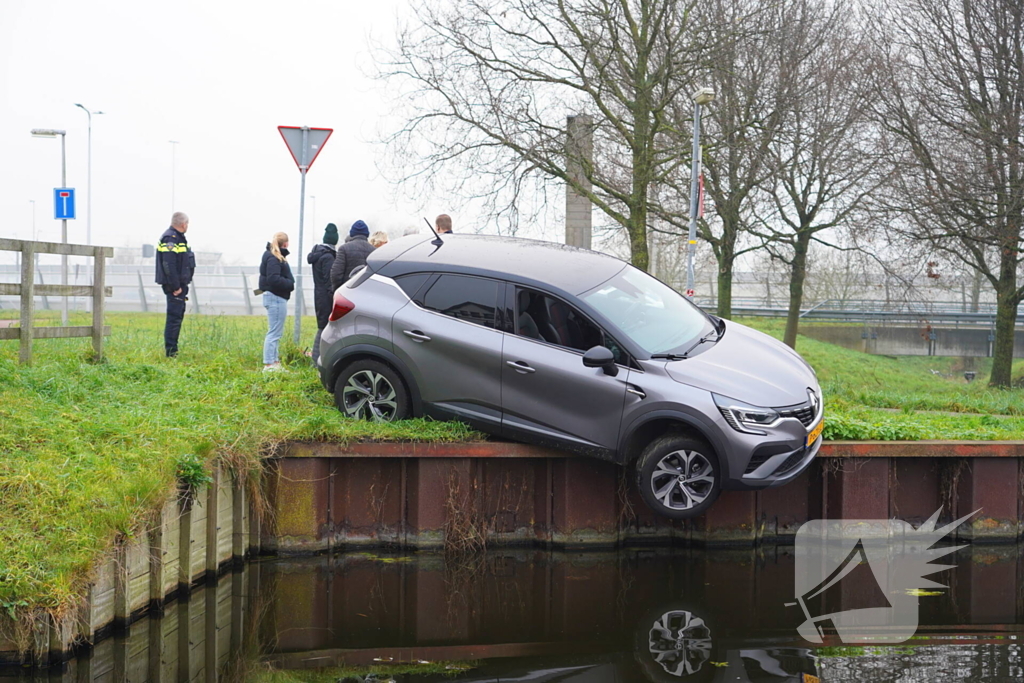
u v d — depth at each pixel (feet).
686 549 30.60
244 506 28.22
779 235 86.17
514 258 28.81
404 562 28.60
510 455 28.22
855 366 99.04
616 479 30.14
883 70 74.43
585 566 28.66
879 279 99.30
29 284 31.99
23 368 30.73
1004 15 68.59
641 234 67.10
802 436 25.57
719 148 75.05
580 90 68.28
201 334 48.01
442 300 28.35
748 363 26.68
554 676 19.51
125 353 39.55
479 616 23.95
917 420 36.73
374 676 19.53
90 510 21.84
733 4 65.87
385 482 29.76
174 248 39.58
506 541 30.09
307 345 47.26
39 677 19.24
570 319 26.96
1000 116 67.36
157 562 23.63
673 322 27.94
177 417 28.43
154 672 19.65
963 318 117.29
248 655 20.84
